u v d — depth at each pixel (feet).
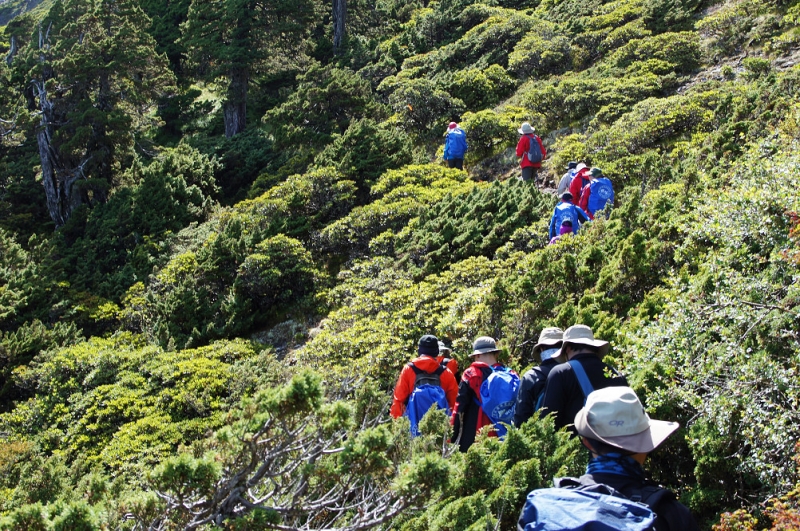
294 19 94.68
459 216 42.16
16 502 18.99
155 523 10.44
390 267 39.50
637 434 8.50
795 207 16.02
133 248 59.26
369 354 28.63
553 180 48.78
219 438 10.23
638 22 69.77
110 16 91.09
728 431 12.43
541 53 72.13
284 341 39.83
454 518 11.10
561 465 11.92
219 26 89.81
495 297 26.02
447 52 83.46
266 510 9.78
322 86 71.10
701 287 16.06
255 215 51.44
